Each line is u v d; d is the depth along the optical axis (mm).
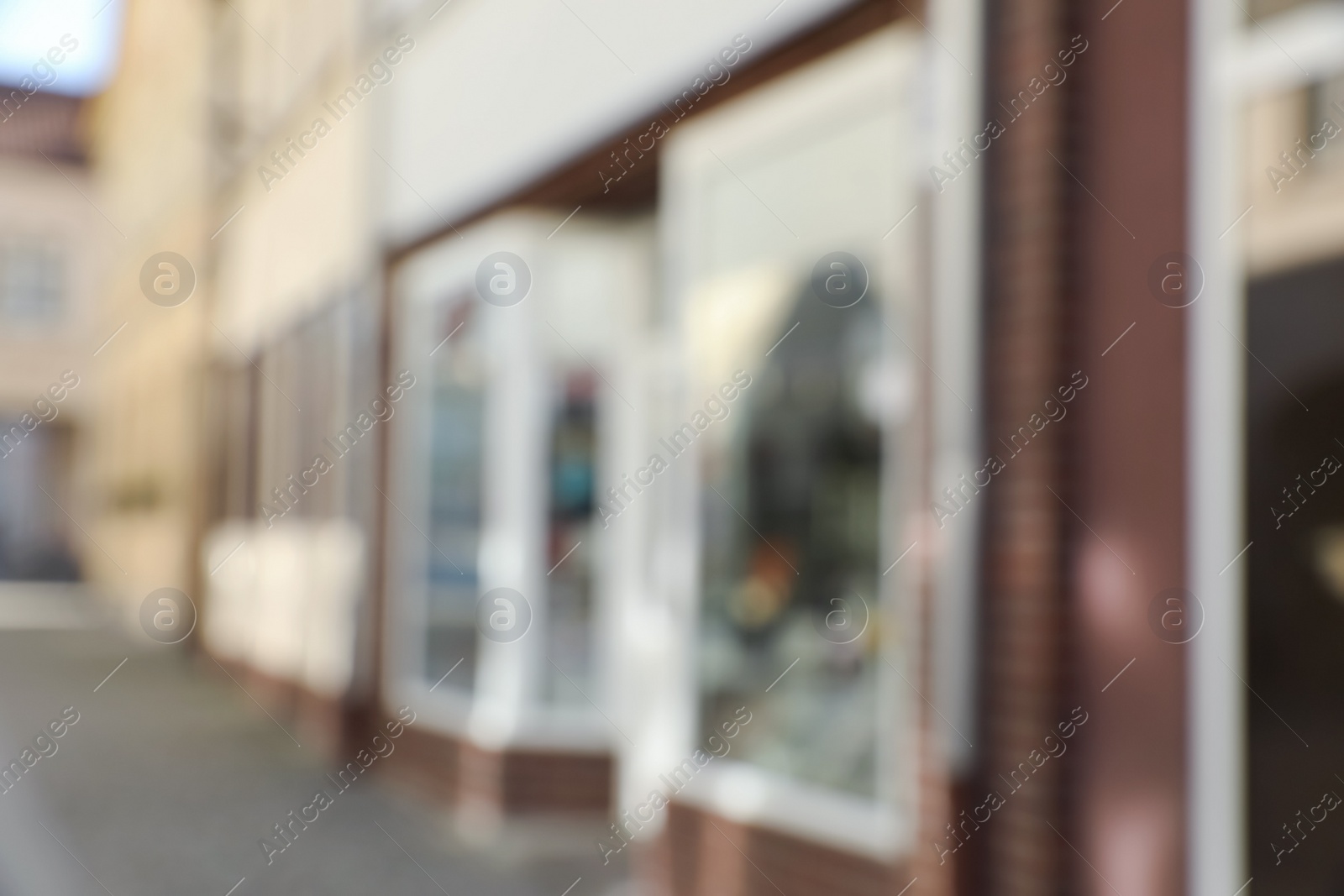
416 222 8734
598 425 7668
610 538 7566
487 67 7789
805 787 5305
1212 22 3900
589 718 7504
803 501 5434
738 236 5836
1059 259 4176
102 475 24250
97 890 5766
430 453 8555
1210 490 3852
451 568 8227
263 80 12516
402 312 8945
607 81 6516
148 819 7246
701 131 6039
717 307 5957
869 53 5078
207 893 5758
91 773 8609
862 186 5145
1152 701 3926
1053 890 4082
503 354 7746
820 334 5367
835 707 5191
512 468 7578
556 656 7551
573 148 6820
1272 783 3709
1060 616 4129
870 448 5066
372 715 8945
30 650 16234
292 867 6250
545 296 7645
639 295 7594
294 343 11266
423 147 8656
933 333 4613
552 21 7043
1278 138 3771
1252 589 3773
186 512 16031
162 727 10602
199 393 15508
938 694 4441
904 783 4730
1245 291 3822
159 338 18422
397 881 6070
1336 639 3617
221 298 14438
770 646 5582
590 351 7688
